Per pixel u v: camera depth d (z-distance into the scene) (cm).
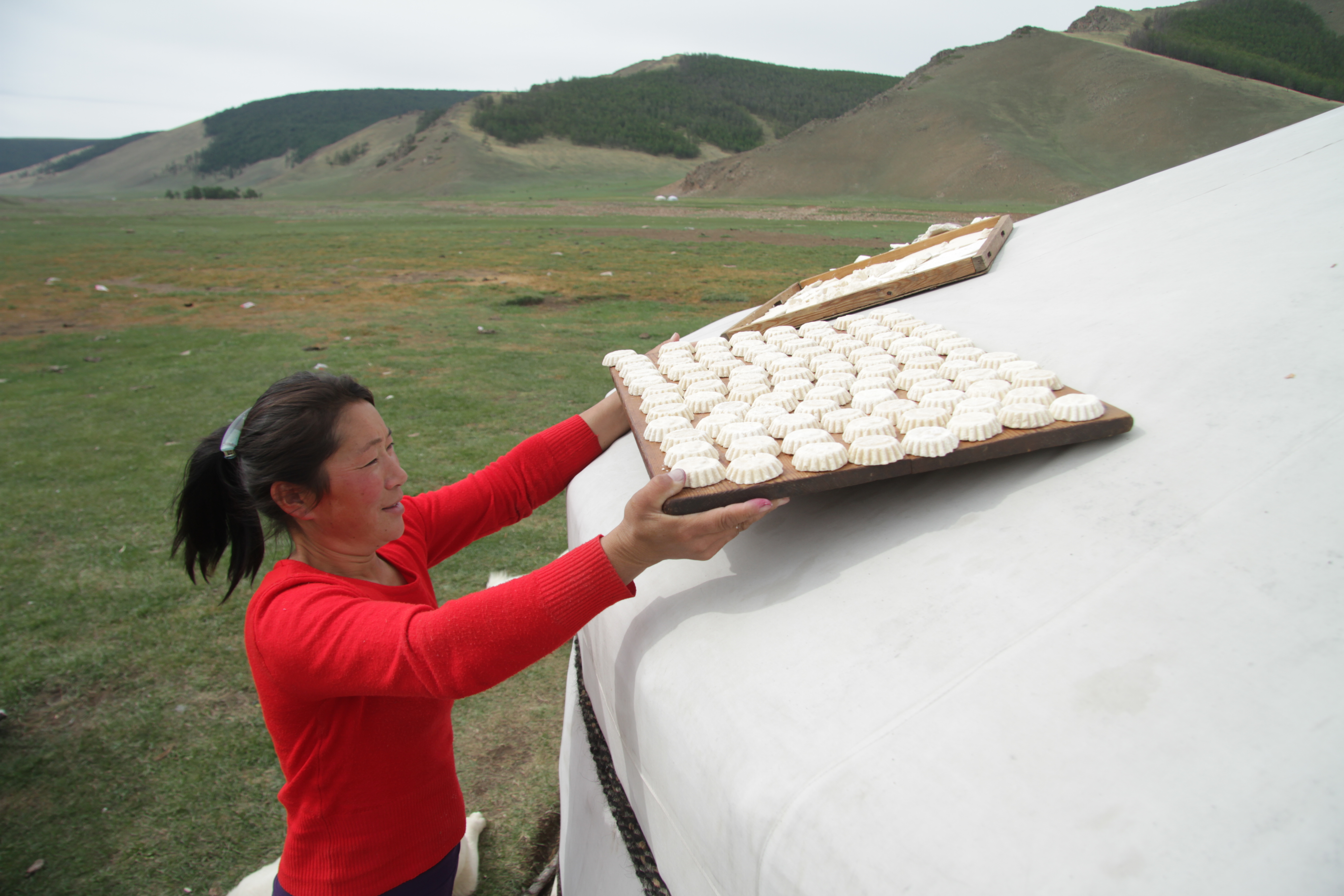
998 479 107
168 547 402
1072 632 78
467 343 962
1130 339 128
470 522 148
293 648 98
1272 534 81
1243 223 154
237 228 3559
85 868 213
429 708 116
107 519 437
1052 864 61
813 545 110
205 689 289
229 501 117
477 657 92
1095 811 63
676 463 111
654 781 104
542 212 5094
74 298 1400
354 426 107
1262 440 94
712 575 116
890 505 111
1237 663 70
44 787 242
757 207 5806
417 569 133
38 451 557
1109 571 83
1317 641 70
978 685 76
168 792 240
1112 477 97
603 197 8025
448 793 125
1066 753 68
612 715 126
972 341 158
